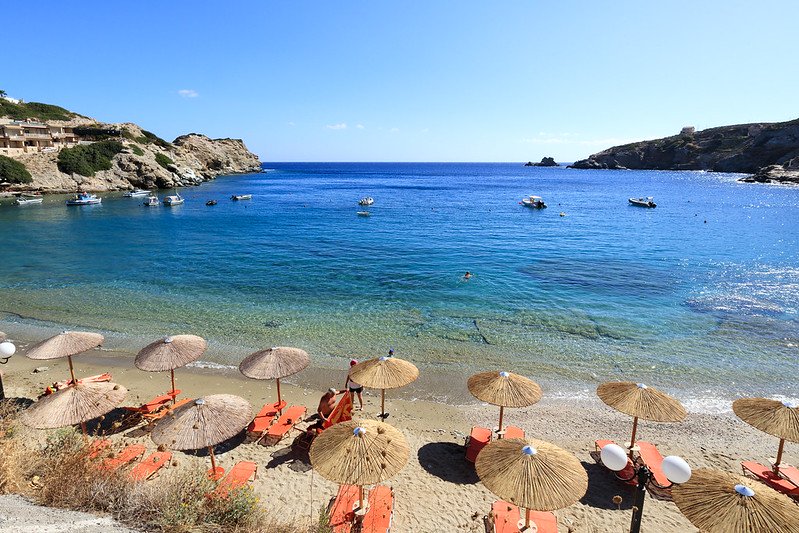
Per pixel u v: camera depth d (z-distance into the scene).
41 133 96.25
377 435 8.40
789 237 41.88
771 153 146.25
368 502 8.93
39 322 20.03
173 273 29.22
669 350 17.53
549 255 35.06
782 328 19.67
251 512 7.56
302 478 10.26
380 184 138.88
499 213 64.44
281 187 120.19
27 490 7.21
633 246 38.53
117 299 23.52
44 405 9.62
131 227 49.88
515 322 20.39
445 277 28.28
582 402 14.01
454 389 14.70
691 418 13.21
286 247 38.53
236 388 14.59
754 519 6.59
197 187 112.38
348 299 23.72
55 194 81.00
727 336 18.86
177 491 7.38
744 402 10.65
